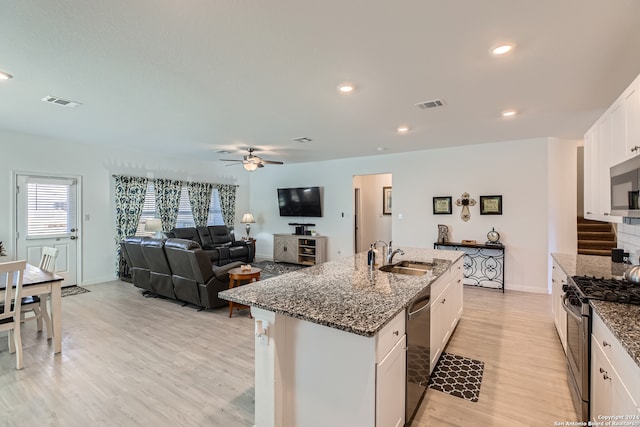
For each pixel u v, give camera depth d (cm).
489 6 174
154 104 340
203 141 532
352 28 196
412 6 174
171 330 357
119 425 202
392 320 172
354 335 160
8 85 287
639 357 118
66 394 235
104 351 304
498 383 252
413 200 623
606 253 610
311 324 177
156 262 455
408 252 388
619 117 231
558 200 513
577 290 214
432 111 362
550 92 301
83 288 541
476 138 506
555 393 238
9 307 270
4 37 207
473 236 563
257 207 883
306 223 791
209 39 210
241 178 875
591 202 305
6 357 293
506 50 222
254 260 820
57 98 322
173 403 224
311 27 195
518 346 317
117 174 611
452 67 249
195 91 302
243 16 184
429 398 233
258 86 289
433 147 581
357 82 280
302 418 181
